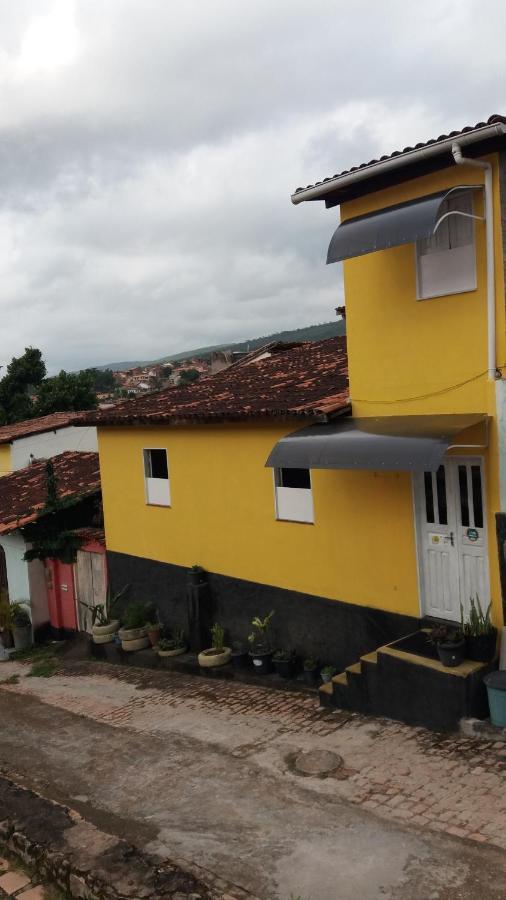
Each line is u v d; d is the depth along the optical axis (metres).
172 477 15.06
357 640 11.45
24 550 19.27
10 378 43.72
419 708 9.49
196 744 10.41
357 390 11.08
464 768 8.27
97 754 10.62
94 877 6.66
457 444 9.52
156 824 8.06
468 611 9.96
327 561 11.80
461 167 9.24
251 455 13.00
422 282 10.05
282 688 12.22
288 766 9.09
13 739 11.89
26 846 7.45
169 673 14.51
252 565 13.34
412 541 10.45
